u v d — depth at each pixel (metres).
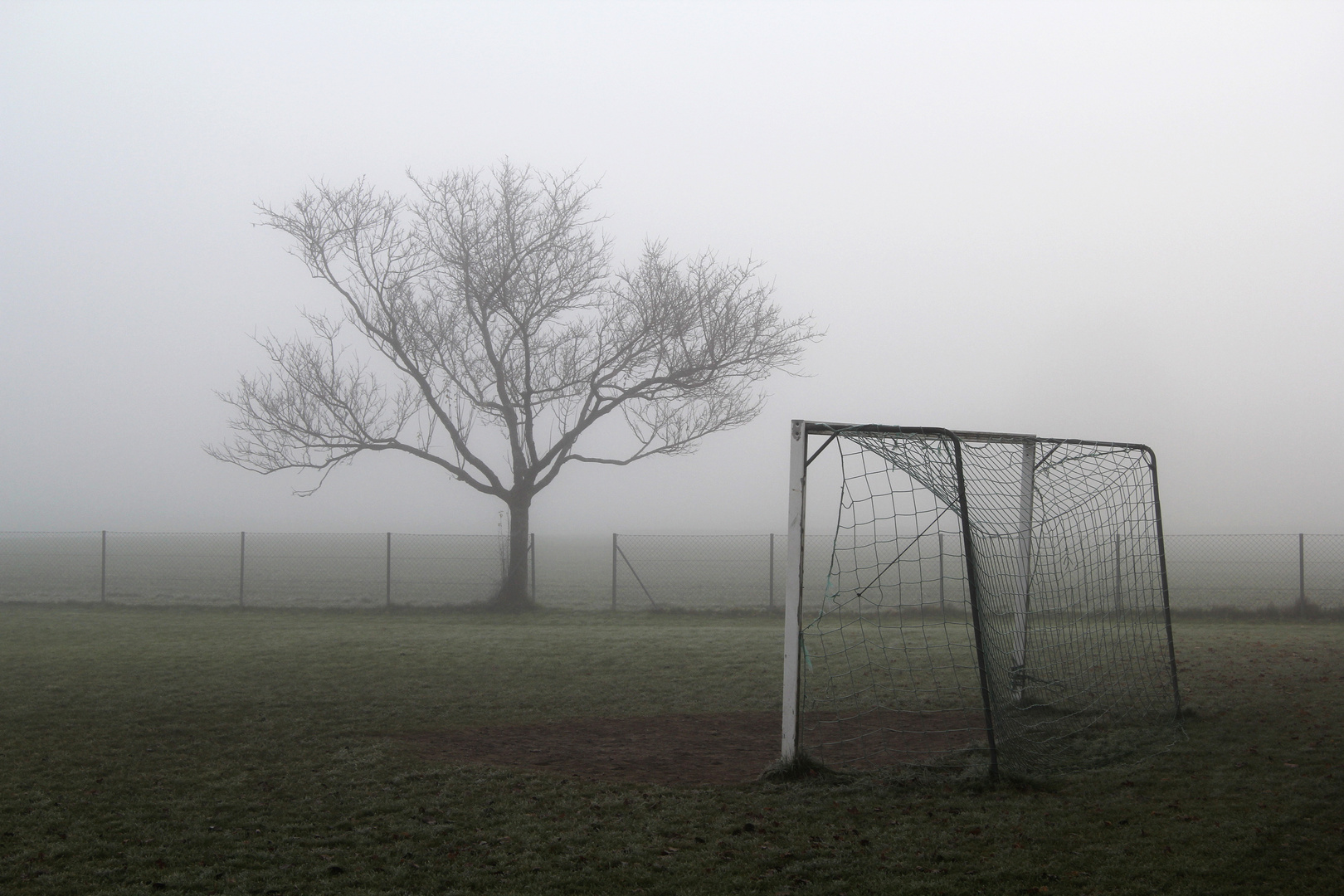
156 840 5.41
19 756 7.43
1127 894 4.54
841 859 5.06
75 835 5.48
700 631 16.28
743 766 7.28
